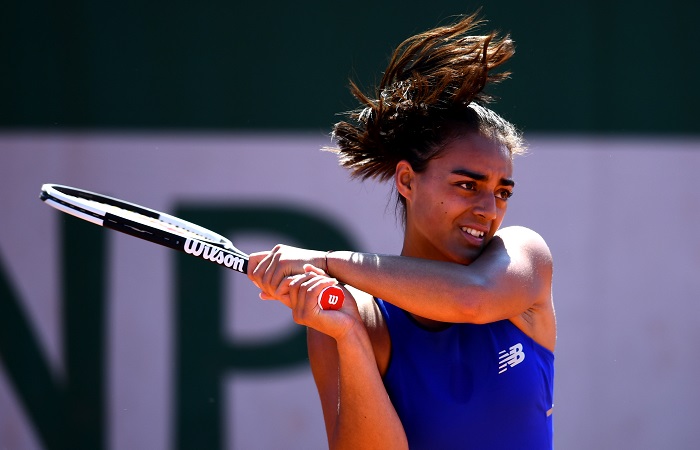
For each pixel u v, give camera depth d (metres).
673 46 18.47
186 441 17.66
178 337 17.77
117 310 17.70
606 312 18.19
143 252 17.80
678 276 18.30
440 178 7.34
